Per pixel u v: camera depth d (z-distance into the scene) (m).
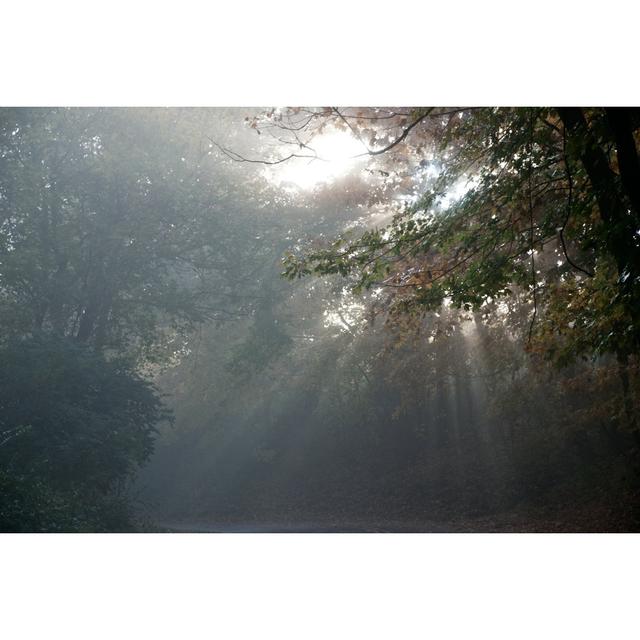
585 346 12.54
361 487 29.84
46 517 13.23
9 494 13.03
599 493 20.03
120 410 21.31
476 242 12.77
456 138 12.83
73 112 23.50
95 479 18.66
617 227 10.06
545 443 24.12
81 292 24.59
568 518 18.86
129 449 20.39
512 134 11.85
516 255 12.76
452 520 22.97
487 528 19.55
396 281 14.20
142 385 22.64
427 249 12.71
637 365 16.61
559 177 12.54
